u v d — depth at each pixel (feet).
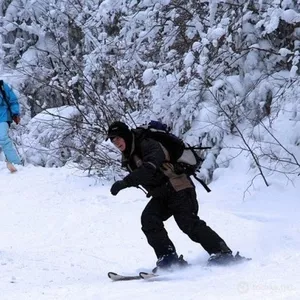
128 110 88.84
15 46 131.23
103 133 85.81
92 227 61.93
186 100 79.77
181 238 55.83
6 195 78.28
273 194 65.67
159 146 42.75
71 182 82.12
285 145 70.54
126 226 61.21
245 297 32.04
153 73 83.35
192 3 85.87
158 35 89.35
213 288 35.58
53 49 127.44
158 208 44.80
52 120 96.94
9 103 91.71
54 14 126.52
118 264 50.11
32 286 42.22
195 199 45.03
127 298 34.91
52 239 60.03
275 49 79.20
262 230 55.11
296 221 57.06
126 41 92.68
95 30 107.45
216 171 74.23
